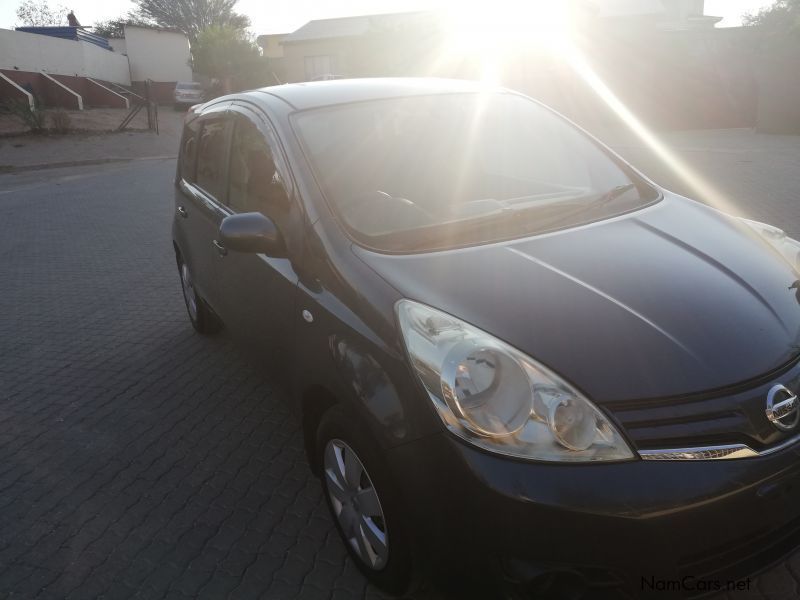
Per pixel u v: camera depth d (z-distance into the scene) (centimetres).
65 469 365
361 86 370
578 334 216
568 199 323
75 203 1270
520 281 241
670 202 330
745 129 2050
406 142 335
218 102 441
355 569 274
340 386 243
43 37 3256
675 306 232
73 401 443
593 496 192
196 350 512
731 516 197
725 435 202
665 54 2148
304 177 299
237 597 264
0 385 476
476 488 198
